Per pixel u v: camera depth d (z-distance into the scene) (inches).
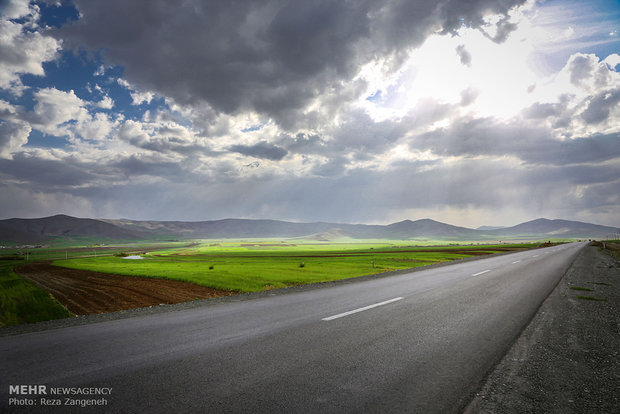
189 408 143.7
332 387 165.9
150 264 2618.1
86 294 996.6
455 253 3009.4
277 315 338.0
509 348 230.4
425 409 144.8
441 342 242.8
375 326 289.1
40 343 241.1
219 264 2327.8
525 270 840.3
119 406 145.6
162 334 265.6
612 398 157.8
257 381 172.7
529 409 146.1
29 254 7313.0
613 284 578.2
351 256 3339.1
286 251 6427.2
